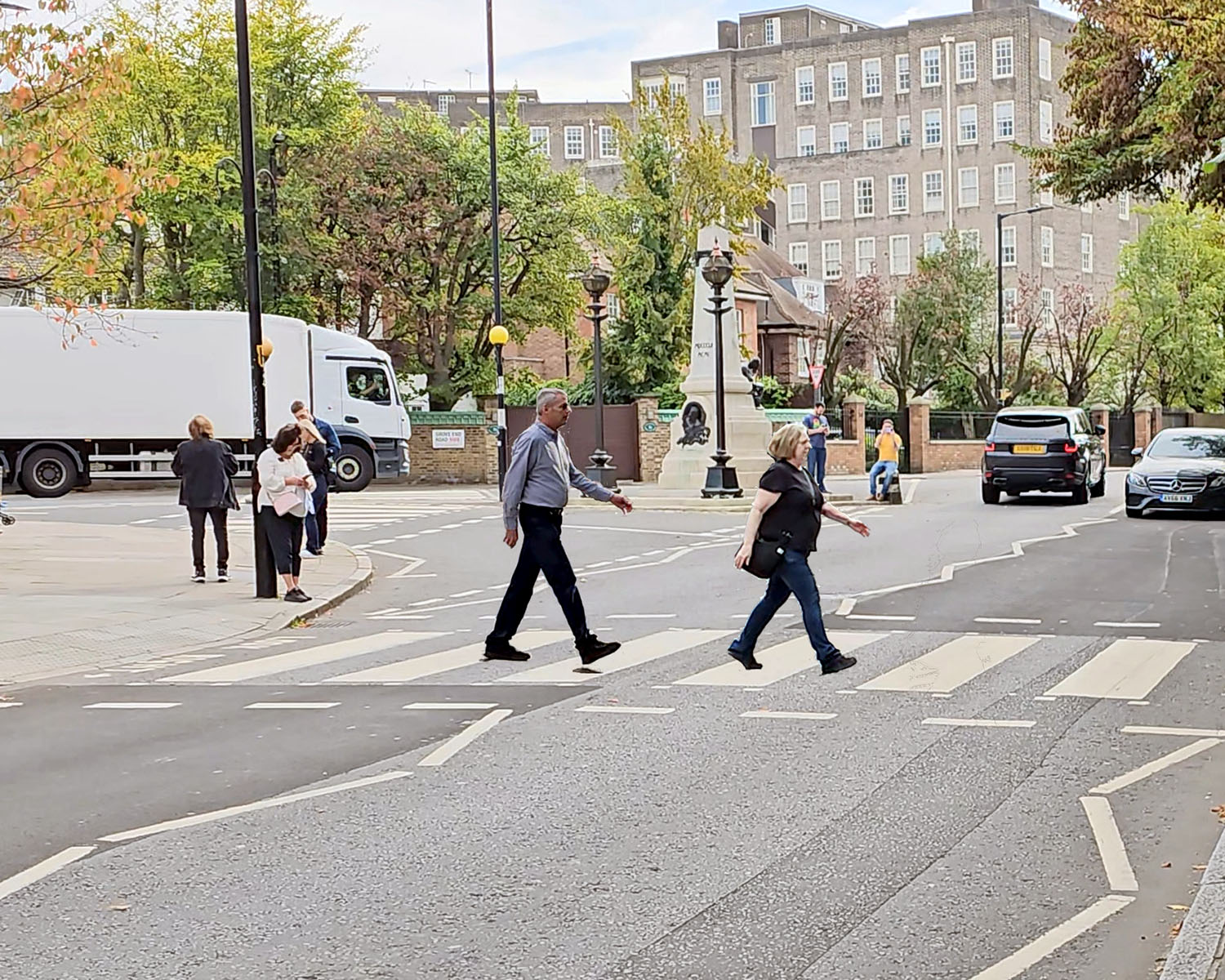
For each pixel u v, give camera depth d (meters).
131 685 11.28
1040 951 5.24
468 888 6.01
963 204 91.19
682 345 49.56
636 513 29.88
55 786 7.87
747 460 34.41
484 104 99.38
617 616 14.73
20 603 15.95
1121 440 62.03
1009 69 89.81
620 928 5.50
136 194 17.88
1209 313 64.44
